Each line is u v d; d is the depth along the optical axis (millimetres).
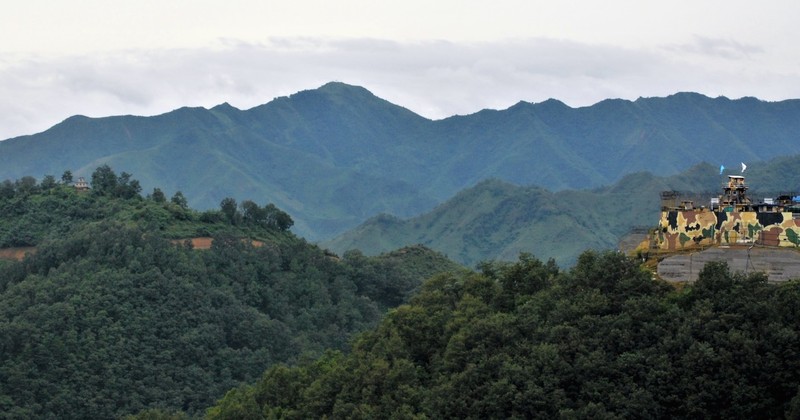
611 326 101625
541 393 98750
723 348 95562
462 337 109062
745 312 98125
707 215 115500
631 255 118625
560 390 98562
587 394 97938
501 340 107562
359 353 124938
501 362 104188
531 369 101312
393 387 112812
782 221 111875
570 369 99750
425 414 105812
